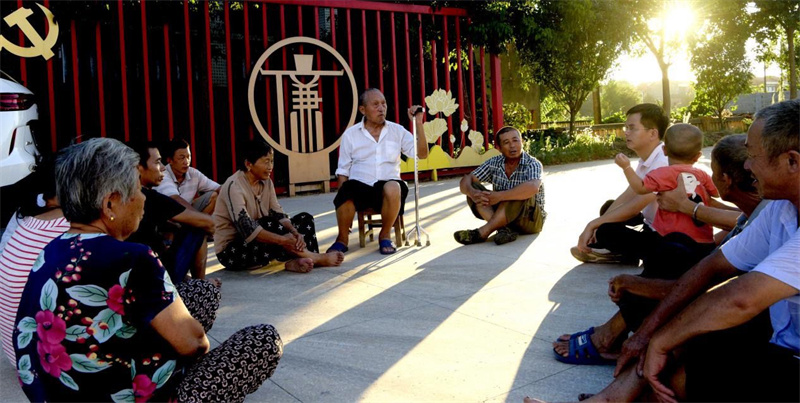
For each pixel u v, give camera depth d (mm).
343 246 5496
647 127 4203
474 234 5586
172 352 1935
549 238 5781
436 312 3758
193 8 10805
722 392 1968
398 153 5828
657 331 2076
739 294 1855
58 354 1744
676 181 3590
